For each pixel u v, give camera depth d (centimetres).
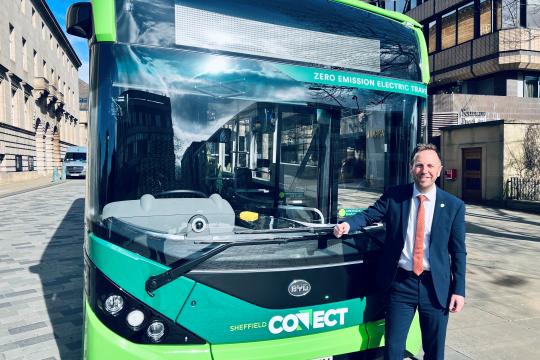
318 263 285
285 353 271
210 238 273
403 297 296
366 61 362
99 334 252
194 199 298
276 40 328
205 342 259
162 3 295
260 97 323
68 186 2816
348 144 357
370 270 307
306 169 342
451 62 2459
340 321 294
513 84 2225
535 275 714
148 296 252
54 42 5078
